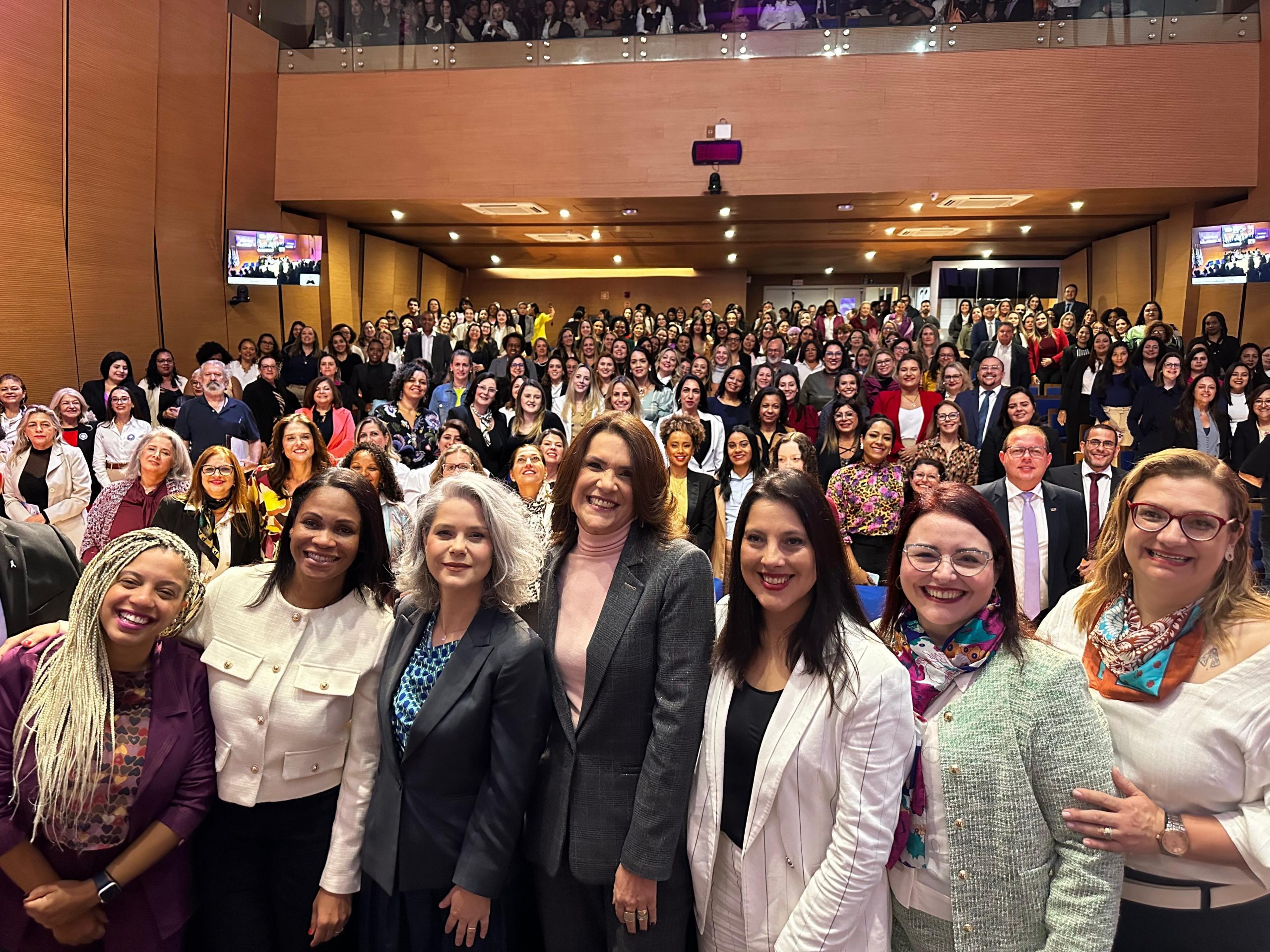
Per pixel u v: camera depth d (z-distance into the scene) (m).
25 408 5.36
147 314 8.36
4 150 6.82
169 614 1.62
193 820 1.65
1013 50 8.77
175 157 8.63
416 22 9.64
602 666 1.59
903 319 10.34
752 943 1.46
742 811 1.51
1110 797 1.30
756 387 6.85
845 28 9.02
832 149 9.11
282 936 1.77
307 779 1.73
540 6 9.43
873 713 1.38
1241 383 6.43
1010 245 12.85
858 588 3.08
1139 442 6.56
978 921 1.33
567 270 15.90
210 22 8.92
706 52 9.23
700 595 1.62
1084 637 1.66
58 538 2.02
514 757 1.59
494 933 1.69
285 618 1.76
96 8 7.57
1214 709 1.35
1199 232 8.75
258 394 7.09
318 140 9.88
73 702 1.55
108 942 1.65
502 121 9.56
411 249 13.49
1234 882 1.37
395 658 1.74
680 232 12.03
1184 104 8.57
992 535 1.43
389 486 3.21
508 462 4.92
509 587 1.67
